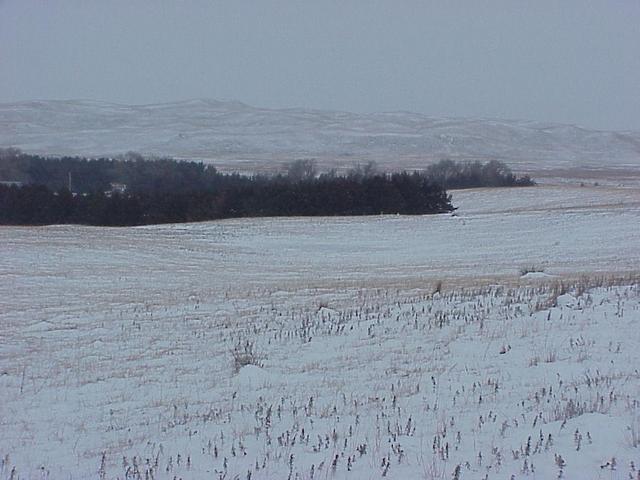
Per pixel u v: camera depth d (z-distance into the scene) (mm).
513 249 49750
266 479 7566
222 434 9438
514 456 7664
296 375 13227
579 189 86875
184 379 13531
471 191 88312
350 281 32719
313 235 57812
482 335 15195
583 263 40875
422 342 15289
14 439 10164
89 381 13664
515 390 10836
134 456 8609
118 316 22422
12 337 19062
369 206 72125
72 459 9039
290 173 116188
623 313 15961
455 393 10953
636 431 8133
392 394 11211
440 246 52594
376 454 8133
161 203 71938
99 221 70500
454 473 7207
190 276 37750
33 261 42094
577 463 7340
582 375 11375
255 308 23062
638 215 60812
